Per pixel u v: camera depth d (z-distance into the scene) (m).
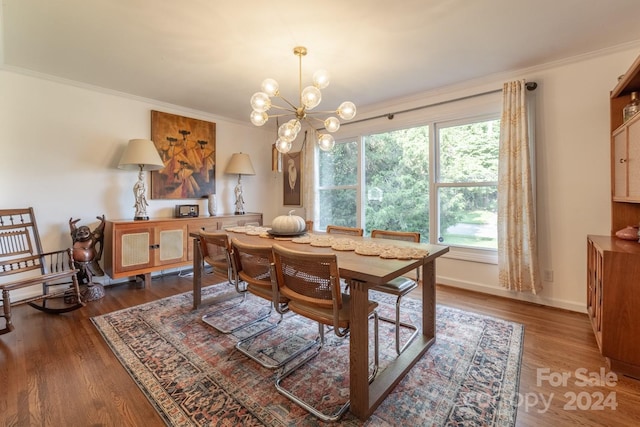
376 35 2.16
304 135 4.71
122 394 1.53
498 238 2.87
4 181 2.72
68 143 3.06
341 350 1.98
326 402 1.48
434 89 3.27
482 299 2.90
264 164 5.04
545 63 2.64
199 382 1.63
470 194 3.22
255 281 1.83
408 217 3.70
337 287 1.40
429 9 1.86
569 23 2.03
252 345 2.03
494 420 1.35
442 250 1.90
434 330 2.05
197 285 2.66
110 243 3.09
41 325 2.32
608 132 2.42
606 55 2.41
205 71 2.78
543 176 2.71
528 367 1.75
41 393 1.53
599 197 2.47
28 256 2.77
